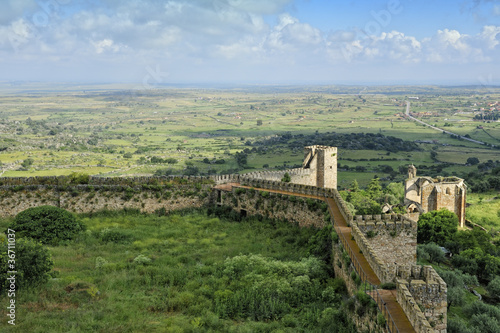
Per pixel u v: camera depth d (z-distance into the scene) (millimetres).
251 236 54312
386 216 40719
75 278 37625
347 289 34312
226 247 49594
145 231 55781
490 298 50781
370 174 151125
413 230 38750
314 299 35000
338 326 29000
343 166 162750
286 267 40094
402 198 104750
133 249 48906
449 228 71875
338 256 38281
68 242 49562
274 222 58625
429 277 25578
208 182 67625
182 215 64250
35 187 62031
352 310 28453
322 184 84500
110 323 30188
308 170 82750
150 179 66312
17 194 61312
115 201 63844
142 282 38406
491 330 38906
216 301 34438
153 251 48062
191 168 154000
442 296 24406
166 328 29781
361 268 30844
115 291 35969
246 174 71625
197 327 30328
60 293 33969
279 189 61844
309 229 53625
